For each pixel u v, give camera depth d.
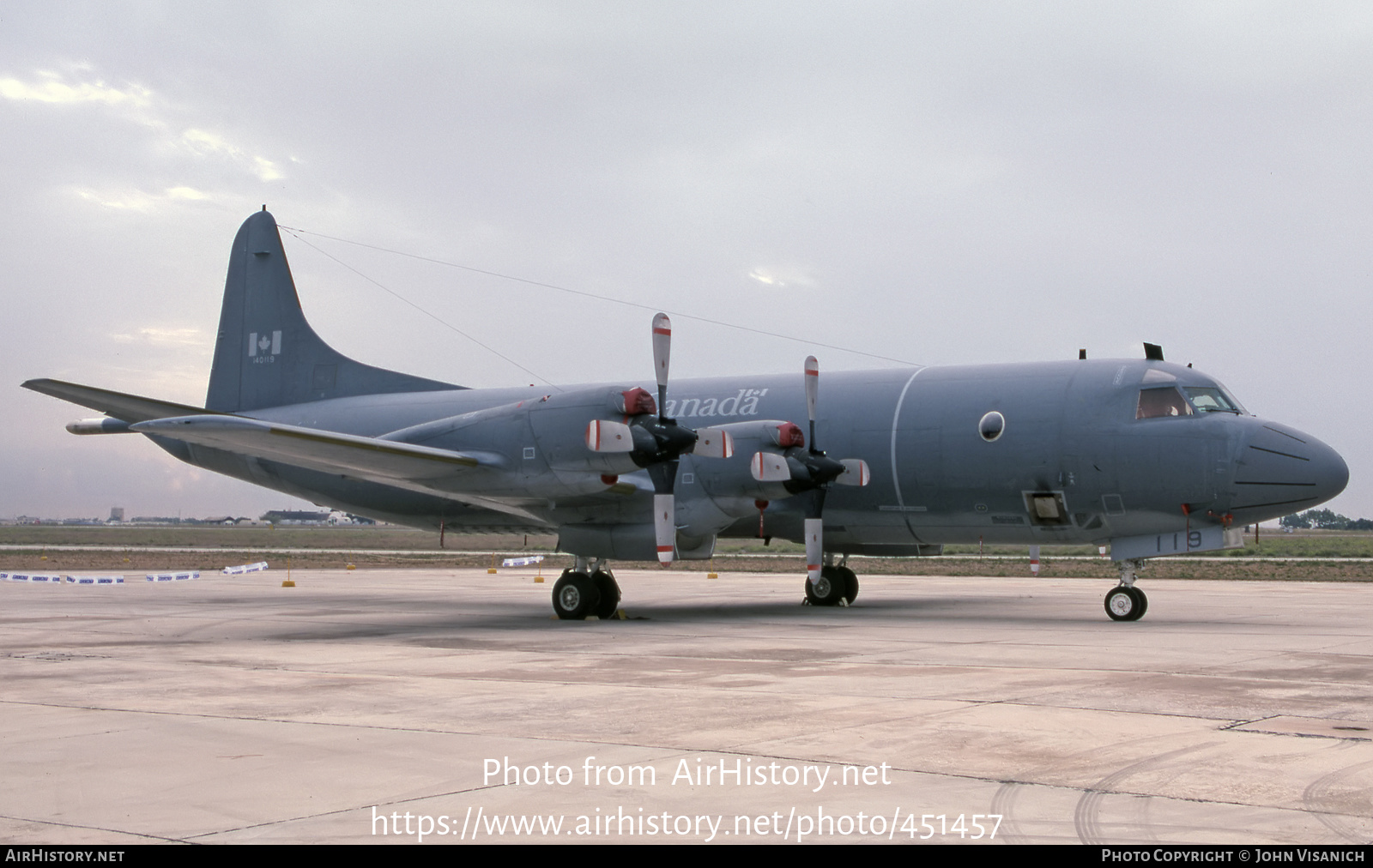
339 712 7.84
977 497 17.30
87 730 7.15
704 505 16.98
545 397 16.55
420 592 25.98
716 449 15.89
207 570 38.97
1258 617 17.17
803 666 10.58
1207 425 15.76
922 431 17.64
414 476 16.86
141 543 74.44
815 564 17.11
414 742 6.72
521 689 9.00
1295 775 5.83
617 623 16.55
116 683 9.47
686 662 10.95
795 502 18.69
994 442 17.02
